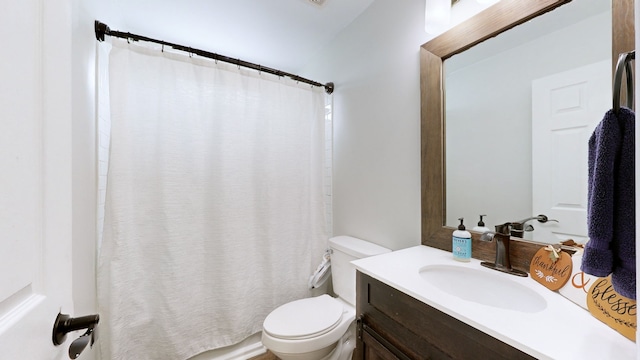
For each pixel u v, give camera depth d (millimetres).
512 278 876
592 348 517
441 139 1212
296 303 1458
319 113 1946
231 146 1602
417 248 1245
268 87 1743
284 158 1800
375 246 1547
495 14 1015
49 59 462
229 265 1577
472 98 1110
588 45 801
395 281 866
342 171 1889
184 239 1469
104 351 1262
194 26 1785
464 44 1115
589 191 533
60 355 494
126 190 1310
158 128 1404
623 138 477
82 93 1037
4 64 346
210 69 1553
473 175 1109
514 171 984
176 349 1438
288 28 1836
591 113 795
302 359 1215
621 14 731
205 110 1546
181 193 1462
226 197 1576
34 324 405
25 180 396
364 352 1004
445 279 1008
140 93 1357
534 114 928
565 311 658
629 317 541
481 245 1062
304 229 1874
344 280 1562
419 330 780
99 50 1306
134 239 1348
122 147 1291
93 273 1222
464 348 659
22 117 388
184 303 1466
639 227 327
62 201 500
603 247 483
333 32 1896
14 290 363
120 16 1620
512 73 985
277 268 1761
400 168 1432
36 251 423
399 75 1432
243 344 1663
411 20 1361
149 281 1396
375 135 1596
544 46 900
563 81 855
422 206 1297
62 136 502
